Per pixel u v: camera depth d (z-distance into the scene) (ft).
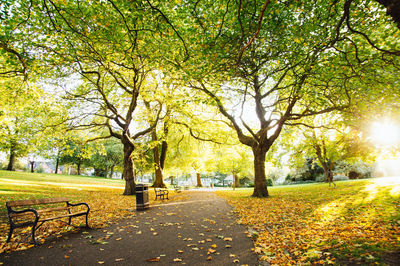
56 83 51.47
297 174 122.21
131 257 15.28
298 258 14.42
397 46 30.58
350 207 27.81
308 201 37.58
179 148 104.42
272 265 13.55
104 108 57.52
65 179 102.99
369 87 34.83
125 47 32.09
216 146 84.38
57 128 54.90
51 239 19.24
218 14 26.76
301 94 36.04
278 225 23.41
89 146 62.80
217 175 279.90
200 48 27.61
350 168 103.50
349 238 16.38
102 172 202.49
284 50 30.81
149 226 24.20
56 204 37.22
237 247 17.13
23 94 45.57
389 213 21.97
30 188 54.13
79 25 31.22
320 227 20.86
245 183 167.63
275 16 27.58
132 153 61.87
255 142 54.70
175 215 30.76
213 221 26.37
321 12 29.01
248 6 26.45
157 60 30.81
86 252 16.20
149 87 59.77
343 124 45.44
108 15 29.53
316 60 30.55
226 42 27.07
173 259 14.89
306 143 71.72
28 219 24.22
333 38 28.48
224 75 31.12
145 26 28.37
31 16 31.19
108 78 59.00
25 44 34.73
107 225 24.56
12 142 57.57
